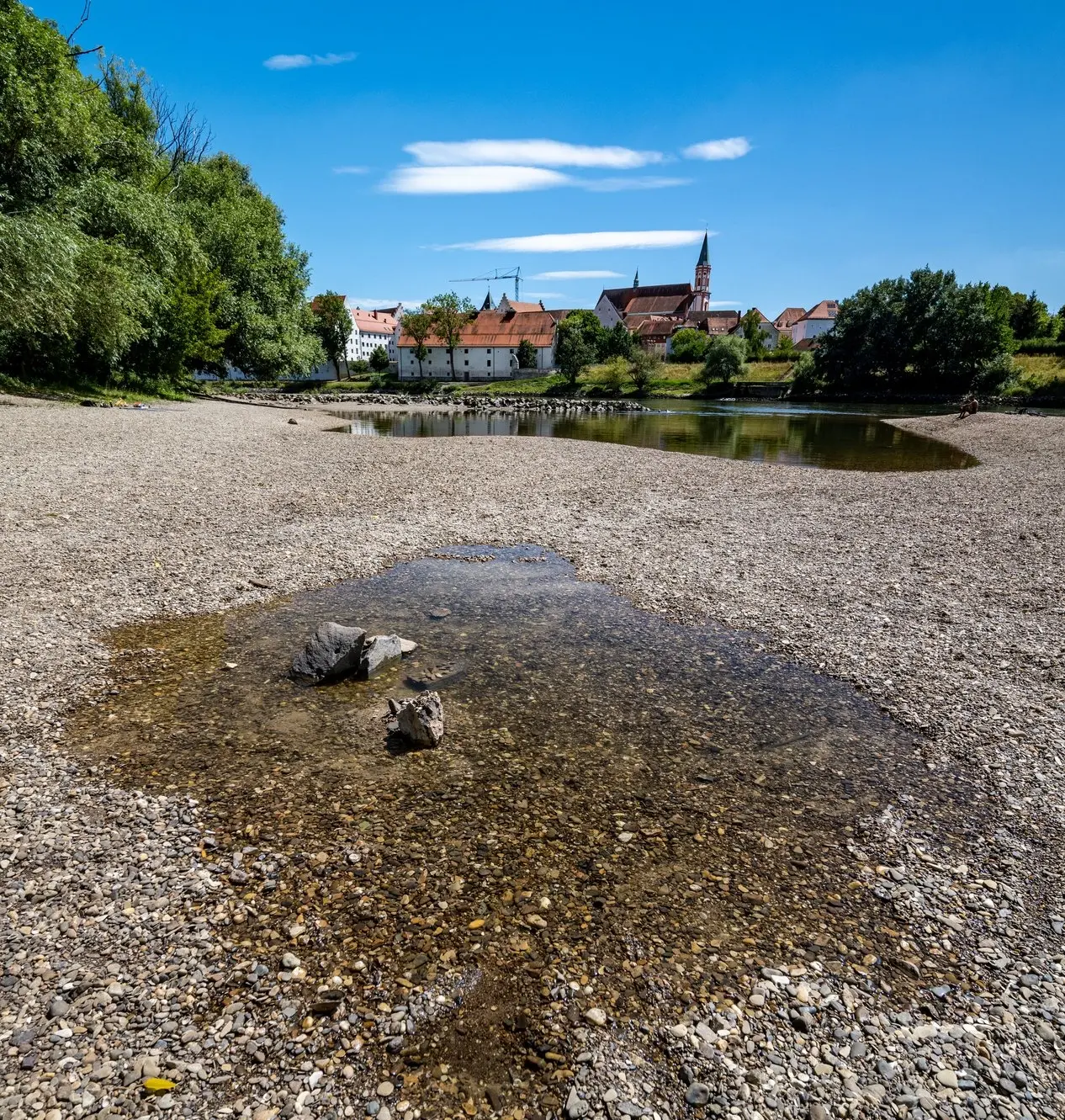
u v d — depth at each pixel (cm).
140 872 523
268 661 905
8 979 424
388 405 6819
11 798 602
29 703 761
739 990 444
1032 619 1074
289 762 687
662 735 762
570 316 12394
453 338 10681
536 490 2106
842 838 599
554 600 1171
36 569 1152
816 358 8075
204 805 611
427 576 1281
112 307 3206
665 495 2075
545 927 492
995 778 677
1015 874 553
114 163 3797
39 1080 364
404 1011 420
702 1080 382
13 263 2580
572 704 825
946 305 7294
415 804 630
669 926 497
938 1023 421
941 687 859
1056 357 8019
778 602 1153
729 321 13512
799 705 829
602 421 5347
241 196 5700
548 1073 386
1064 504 1938
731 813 632
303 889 518
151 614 1030
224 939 467
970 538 1572
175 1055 383
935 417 5084
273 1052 389
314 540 1443
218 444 2642
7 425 2516
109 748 693
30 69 2933
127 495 1691
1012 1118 363
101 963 440
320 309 10081
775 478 2408
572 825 609
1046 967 465
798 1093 376
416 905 509
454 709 807
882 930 498
